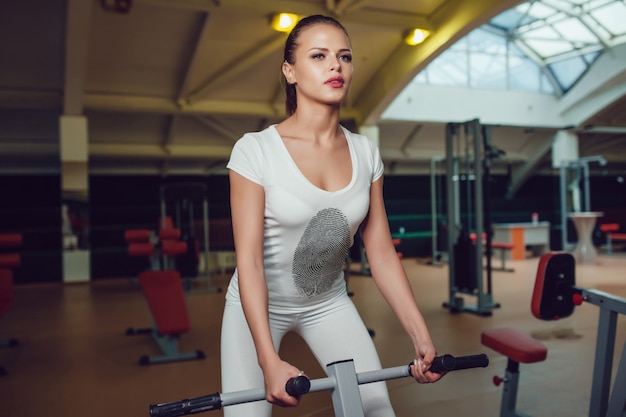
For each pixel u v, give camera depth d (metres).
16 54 8.26
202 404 1.02
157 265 8.24
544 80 12.51
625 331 4.84
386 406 1.40
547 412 3.06
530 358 2.25
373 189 1.46
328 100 1.28
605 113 12.17
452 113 11.73
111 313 6.69
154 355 4.63
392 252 1.46
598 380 2.09
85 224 9.55
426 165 13.98
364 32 8.70
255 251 1.26
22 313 6.83
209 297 7.65
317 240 1.35
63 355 4.75
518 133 12.93
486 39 11.61
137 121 10.39
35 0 7.32
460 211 13.40
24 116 9.80
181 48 8.43
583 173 14.85
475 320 5.68
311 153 1.32
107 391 3.72
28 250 10.48
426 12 8.40
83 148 9.27
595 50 11.04
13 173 10.63
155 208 11.77
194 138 11.12
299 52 1.29
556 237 14.23
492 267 10.30
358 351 1.45
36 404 3.50
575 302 2.03
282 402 1.05
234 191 1.29
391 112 11.23
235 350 1.40
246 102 10.11
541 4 10.12
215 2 7.13
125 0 6.83
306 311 1.46
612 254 12.61
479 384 3.58
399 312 1.40
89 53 8.28
